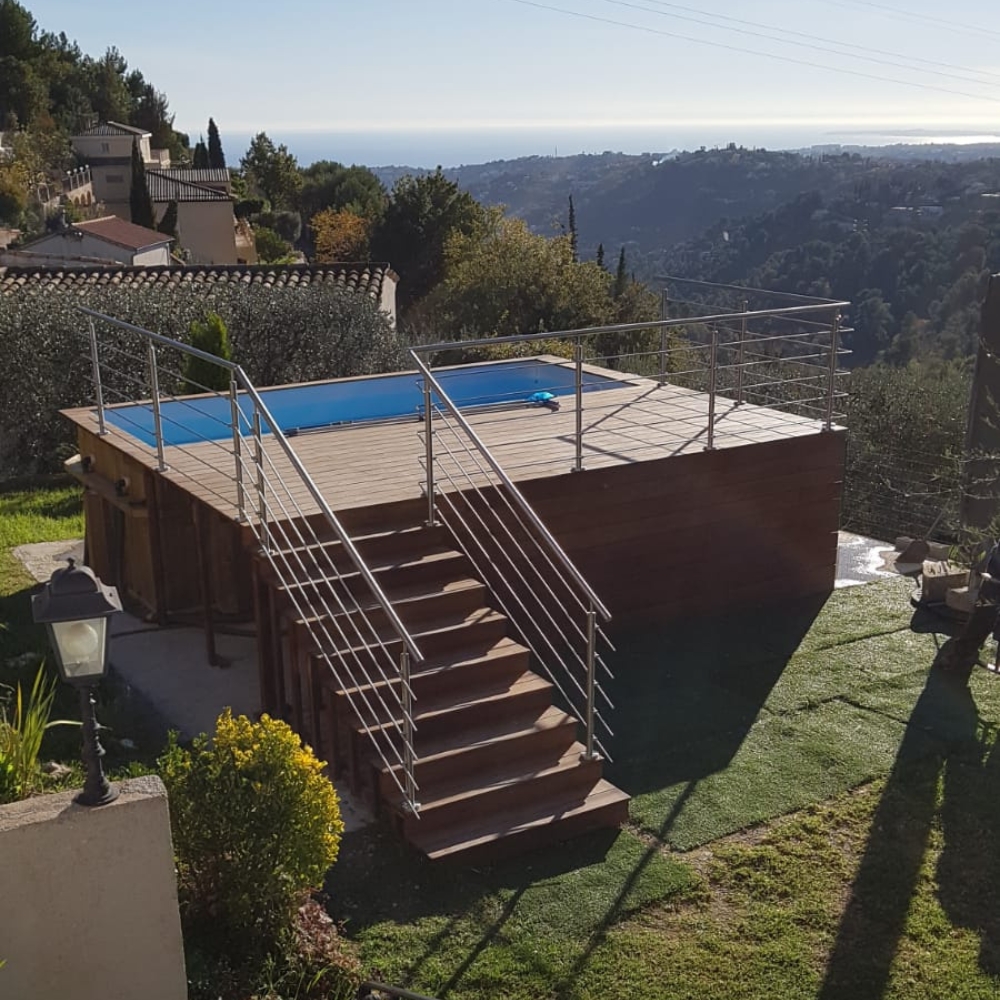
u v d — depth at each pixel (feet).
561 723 20.63
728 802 20.39
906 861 18.57
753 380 49.85
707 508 29.40
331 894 17.30
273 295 53.67
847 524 46.21
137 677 25.34
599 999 15.11
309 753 15.97
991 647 28.19
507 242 112.68
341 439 30.63
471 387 40.81
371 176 244.22
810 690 25.39
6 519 37.01
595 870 18.17
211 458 28.07
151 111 269.64
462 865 18.19
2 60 198.90
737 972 15.72
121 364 48.57
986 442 30.78
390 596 22.40
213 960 14.89
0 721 18.29
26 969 12.76
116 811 12.80
